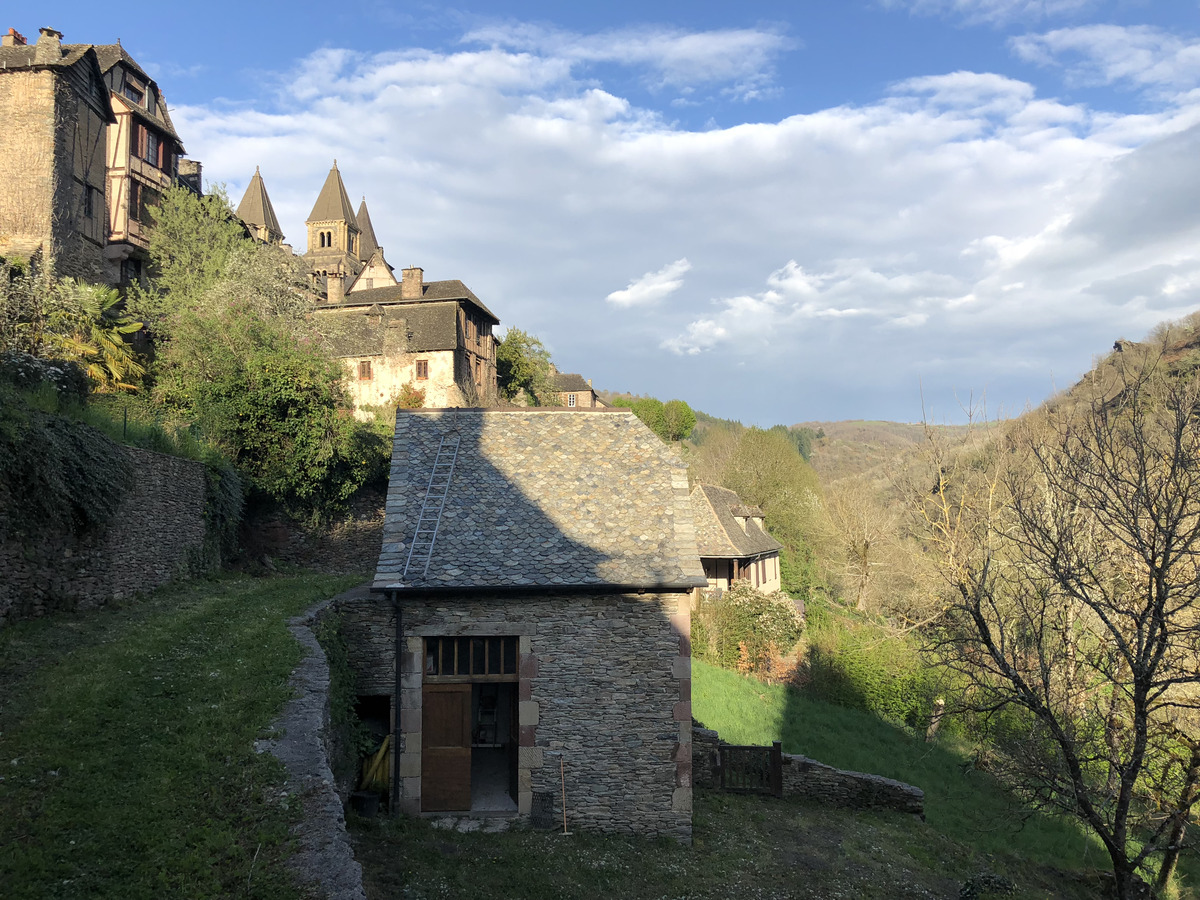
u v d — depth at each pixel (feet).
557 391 215.51
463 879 34.55
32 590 37.91
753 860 42.39
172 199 105.40
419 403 141.28
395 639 42.80
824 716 77.97
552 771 42.01
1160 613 36.99
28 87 80.94
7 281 64.44
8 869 19.25
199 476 60.23
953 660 46.68
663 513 46.73
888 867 44.96
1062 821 59.82
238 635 39.37
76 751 25.03
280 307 103.04
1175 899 49.55
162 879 19.81
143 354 87.51
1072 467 46.26
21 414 37.40
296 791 24.40
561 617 42.50
